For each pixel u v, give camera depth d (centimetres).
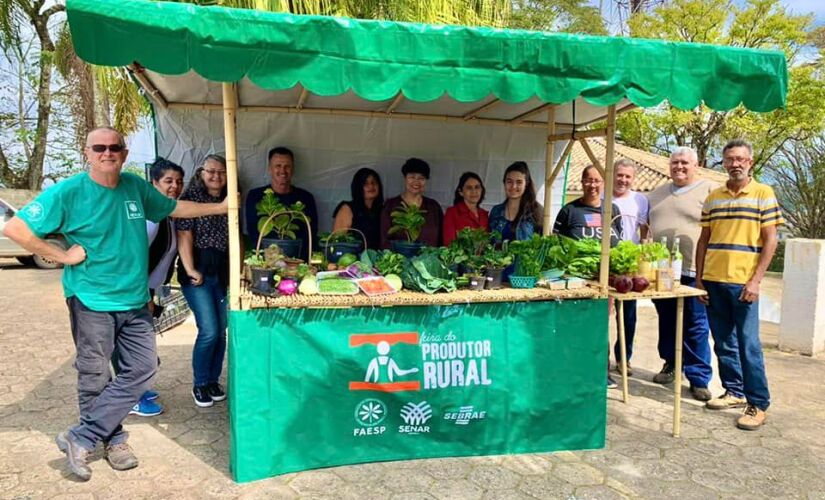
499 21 767
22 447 348
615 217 415
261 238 350
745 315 397
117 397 311
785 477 326
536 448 350
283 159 415
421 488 304
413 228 385
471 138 484
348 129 459
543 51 284
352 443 324
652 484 315
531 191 454
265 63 254
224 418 398
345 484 306
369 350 317
